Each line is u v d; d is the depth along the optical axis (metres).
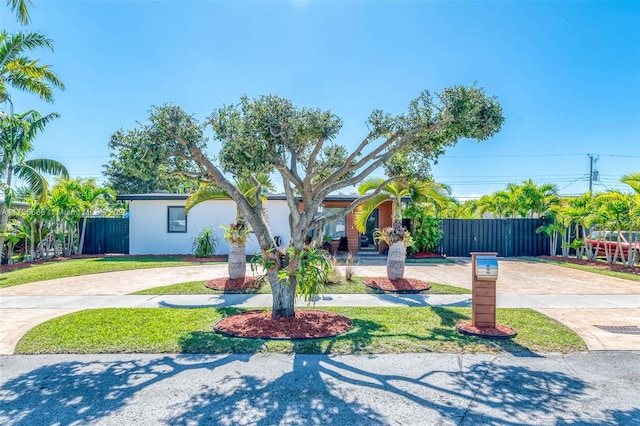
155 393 3.93
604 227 14.65
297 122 5.79
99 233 18.22
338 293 8.95
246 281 9.86
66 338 5.57
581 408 3.66
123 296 8.68
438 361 4.79
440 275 11.88
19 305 7.82
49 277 11.07
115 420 3.42
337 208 18.38
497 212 22.66
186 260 14.88
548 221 18.06
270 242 6.46
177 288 9.39
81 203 16.39
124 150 5.82
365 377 4.32
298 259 6.30
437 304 7.95
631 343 5.51
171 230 17.23
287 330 5.85
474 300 6.02
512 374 4.43
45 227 15.95
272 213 16.86
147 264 13.55
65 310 7.40
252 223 6.45
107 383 4.15
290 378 4.29
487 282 6.00
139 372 4.45
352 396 3.87
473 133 6.43
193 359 4.83
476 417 3.49
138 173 6.04
